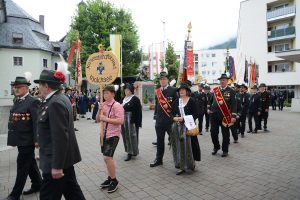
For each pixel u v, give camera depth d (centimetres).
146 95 2528
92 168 617
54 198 299
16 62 3519
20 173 428
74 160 317
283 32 3478
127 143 680
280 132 1119
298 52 1478
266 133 1098
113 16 3148
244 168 600
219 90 713
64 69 321
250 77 2066
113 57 502
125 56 3169
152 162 662
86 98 1862
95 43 2966
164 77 630
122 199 444
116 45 1392
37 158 694
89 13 3111
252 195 451
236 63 4081
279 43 3616
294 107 2367
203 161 662
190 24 959
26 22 3809
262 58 3678
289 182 509
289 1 3491
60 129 285
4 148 838
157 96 630
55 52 3947
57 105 288
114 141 474
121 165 639
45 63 3794
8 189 495
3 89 3434
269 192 462
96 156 731
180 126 563
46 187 298
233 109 702
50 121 286
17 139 429
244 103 992
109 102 484
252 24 3772
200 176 550
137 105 692
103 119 471
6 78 3450
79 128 1301
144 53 3556
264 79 3659
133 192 473
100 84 510
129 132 679
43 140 301
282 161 654
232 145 855
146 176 557
